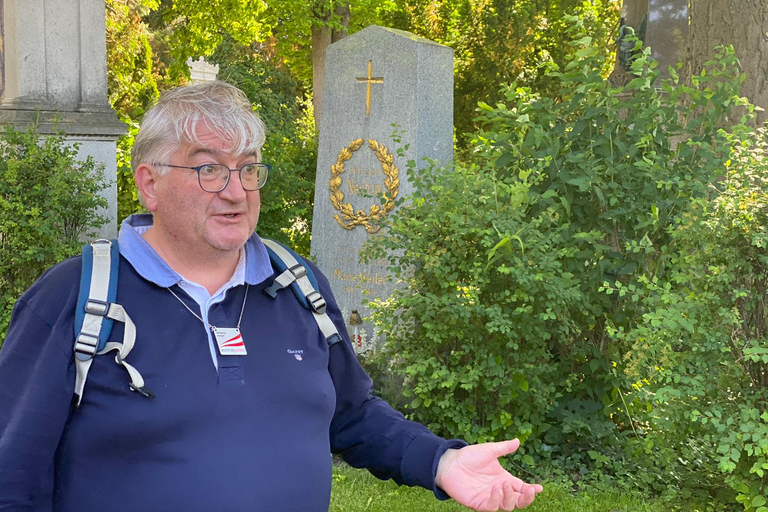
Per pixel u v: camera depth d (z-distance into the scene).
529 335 4.79
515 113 5.41
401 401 5.61
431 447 1.89
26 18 7.18
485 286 4.86
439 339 4.80
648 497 4.48
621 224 5.17
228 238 1.75
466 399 4.92
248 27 17.64
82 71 7.47
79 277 1.70
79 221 6.70
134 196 10.80
